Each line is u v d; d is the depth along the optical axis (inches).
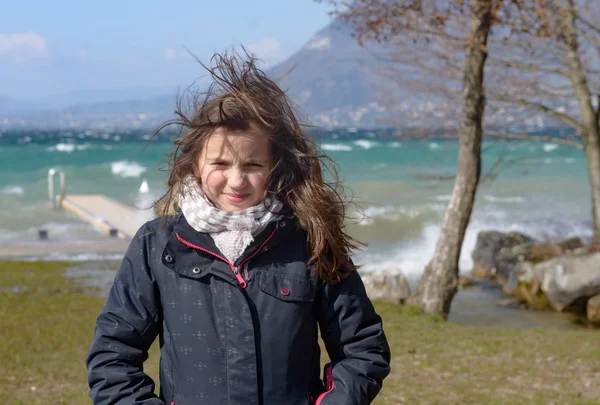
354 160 1815.9
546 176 1446.9
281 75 83.0
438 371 266.5
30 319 366.0
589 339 323.3
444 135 495.2
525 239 622.8
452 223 393.1
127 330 69.3
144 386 68.0
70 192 1210.6
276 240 70.1
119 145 2333.9
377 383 71.5
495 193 1190.3
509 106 510.3
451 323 373.1
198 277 68.7
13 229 828.6
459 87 484.7
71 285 484.7
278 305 68.9
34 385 248.5
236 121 68.5
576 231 824.9
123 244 740.0
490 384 247.1
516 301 498.9
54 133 4084.6
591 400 225.1
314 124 80.5
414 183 1293.1
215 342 67.7
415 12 358.3
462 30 403.9
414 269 637.9
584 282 464.1
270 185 71.2
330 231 72.4
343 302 71.9
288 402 68.2
